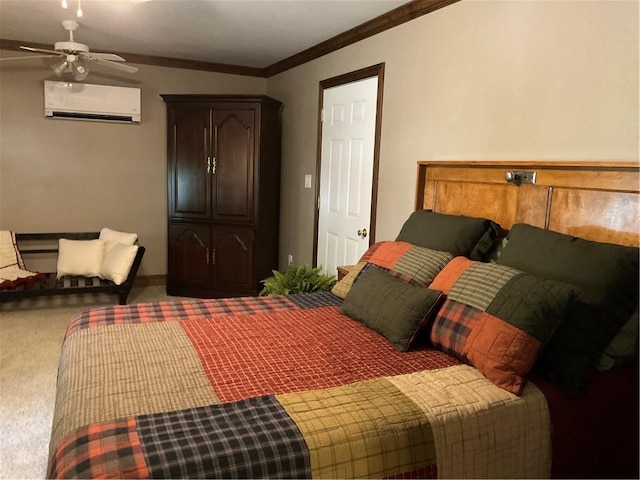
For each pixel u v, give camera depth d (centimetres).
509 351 168
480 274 199
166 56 501
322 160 438
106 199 512
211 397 154
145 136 517
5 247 444
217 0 320
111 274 431
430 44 301
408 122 323
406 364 185
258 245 493
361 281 245
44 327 390
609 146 203
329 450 132
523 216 237
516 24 243
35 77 471
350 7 324
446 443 146
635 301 179
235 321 228
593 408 172
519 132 244
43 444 230
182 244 504
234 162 481
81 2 332
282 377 170
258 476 124
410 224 279
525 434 159
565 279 184
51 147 486
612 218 198
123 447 125
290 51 456
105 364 175
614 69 200
